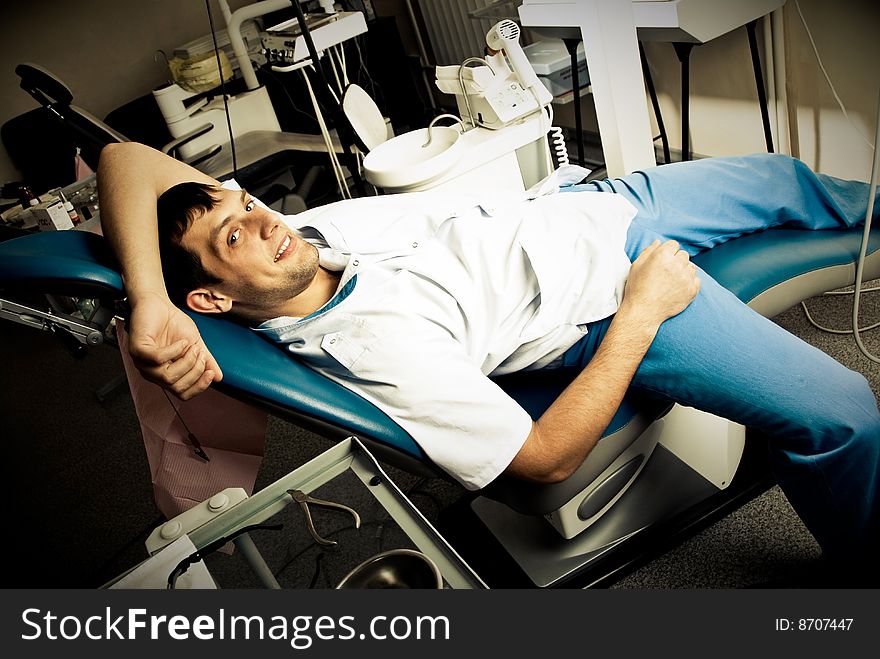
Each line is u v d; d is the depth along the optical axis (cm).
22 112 381
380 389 116
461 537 156
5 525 217
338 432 113
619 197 143
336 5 364
